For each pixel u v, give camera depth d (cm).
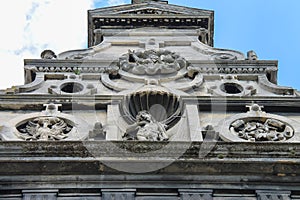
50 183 2184
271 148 2247
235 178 2209
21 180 2184
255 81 2884
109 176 2200
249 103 2644
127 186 2181
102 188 2177
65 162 2205
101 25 3438
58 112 2583
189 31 3372
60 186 2177
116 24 3441
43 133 2458
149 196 2169
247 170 2223
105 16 3444
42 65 2916
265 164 2222
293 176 2222
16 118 2538
